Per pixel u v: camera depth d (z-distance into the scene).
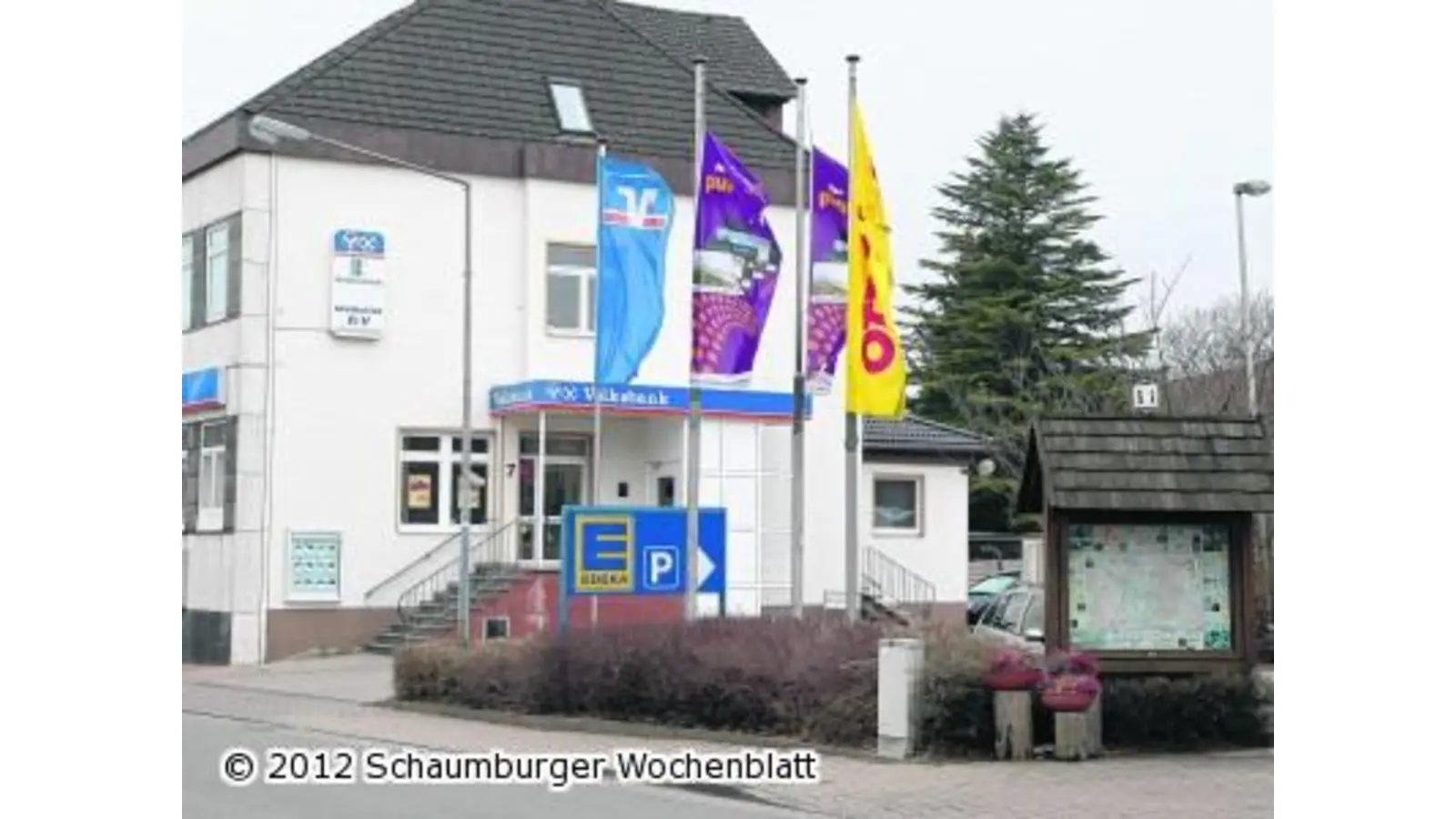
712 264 22.06
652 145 34.00
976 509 52.66
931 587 37.19
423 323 31.83
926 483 37.78
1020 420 50.94
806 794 14.30
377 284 31.39
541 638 20.39
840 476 34.94
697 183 22.19
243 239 30.56
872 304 20.48
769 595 33.84
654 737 18.31
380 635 31.06
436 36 33.53
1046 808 13.45
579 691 19.48
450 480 31.97
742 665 17.94
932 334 54.00
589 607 30.94
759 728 17.77
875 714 16.66
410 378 31.70
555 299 32.88
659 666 18.67
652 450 33.66
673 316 33.66
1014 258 53.94
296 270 30.91
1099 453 16.88
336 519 31.00
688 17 41.91
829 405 34.94
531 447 32.75
